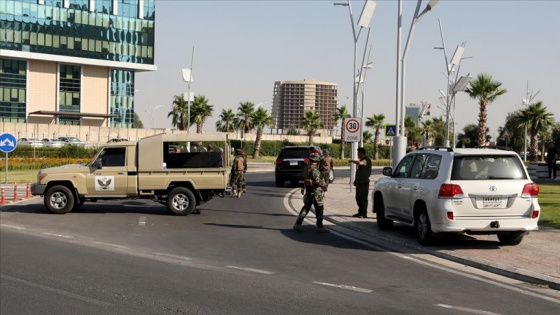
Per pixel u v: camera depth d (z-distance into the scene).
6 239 14.45
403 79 22.08
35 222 17.91
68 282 9.71
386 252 13.22
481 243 14.05
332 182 38.12
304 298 8.80
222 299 8.66
